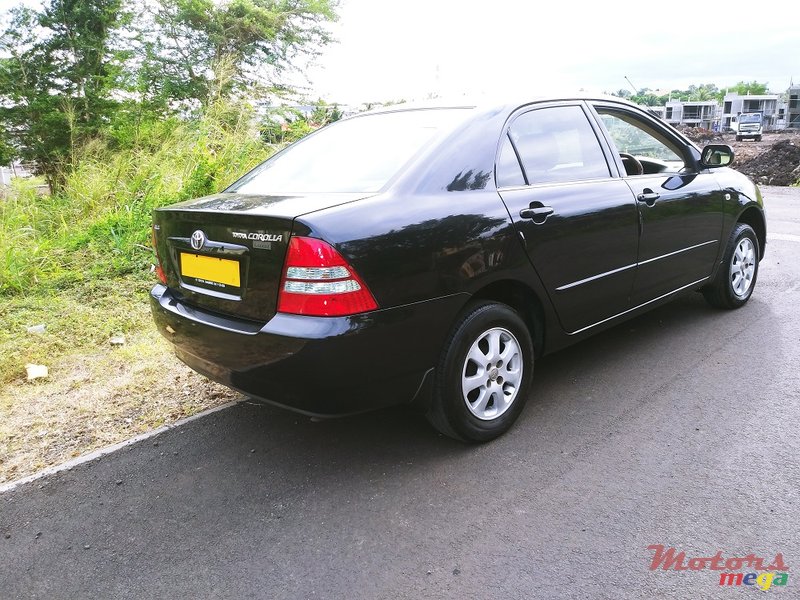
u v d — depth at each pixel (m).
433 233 2.67
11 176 9.77
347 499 2.68
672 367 3.86
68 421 3.54
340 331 2.42
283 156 3.68
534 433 3.14
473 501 2.61
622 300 3.73
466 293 2.79
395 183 2.75
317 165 3.29
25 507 2.74
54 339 4.56
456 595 2.11
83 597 2.21
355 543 2.40
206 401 3.71
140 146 8.44
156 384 3.96
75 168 8.31
